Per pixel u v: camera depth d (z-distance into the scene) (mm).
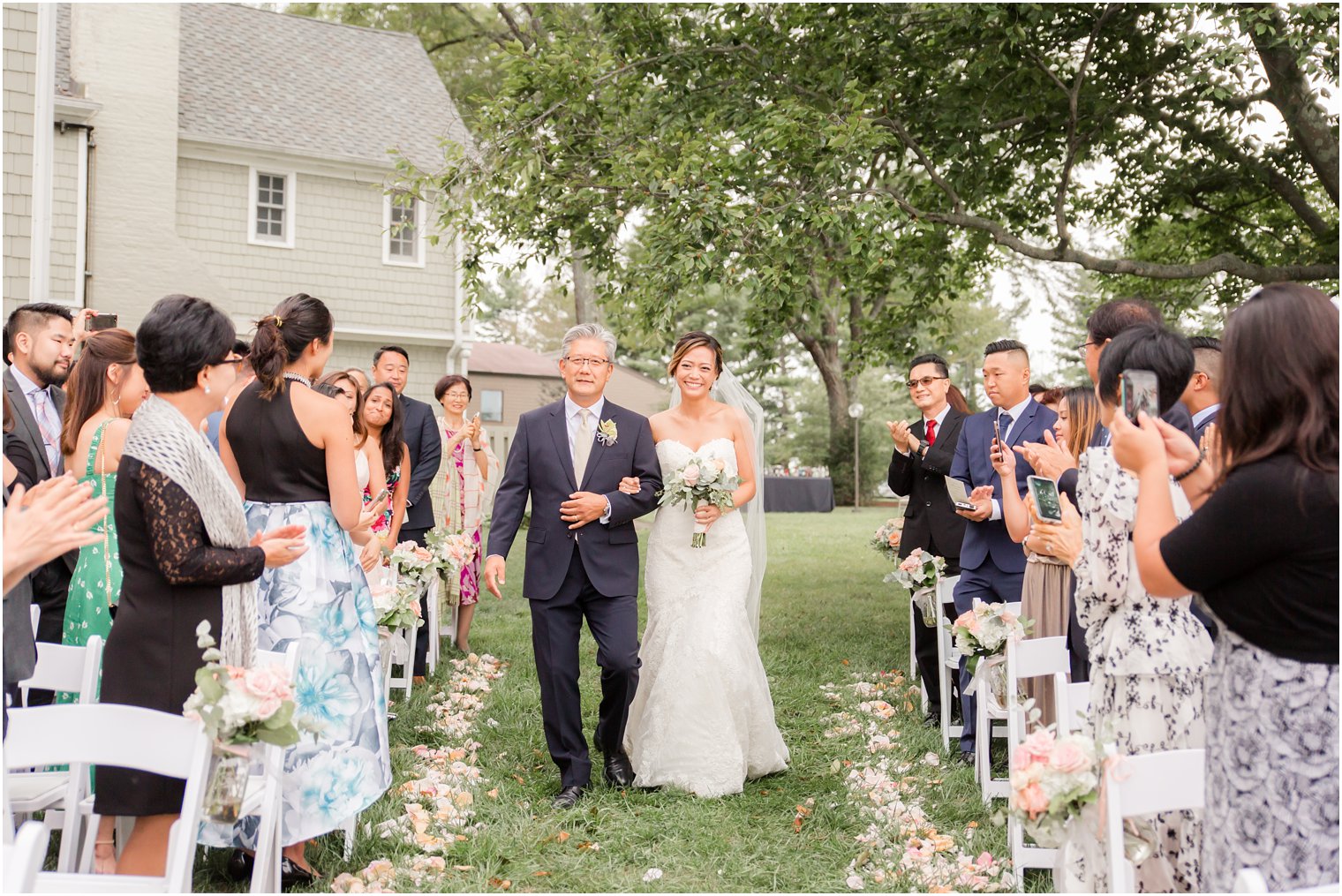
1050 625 4133
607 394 35406
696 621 4539
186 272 14516
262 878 2846
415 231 17359
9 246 6855
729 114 8656
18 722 2279
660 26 9031
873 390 34281
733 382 5477
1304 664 1985
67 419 3715
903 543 5953
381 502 4176
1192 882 2512
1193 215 11320
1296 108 8586
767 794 4406
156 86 14406
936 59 8969
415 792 4125
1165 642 2652
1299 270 8797
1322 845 1971
